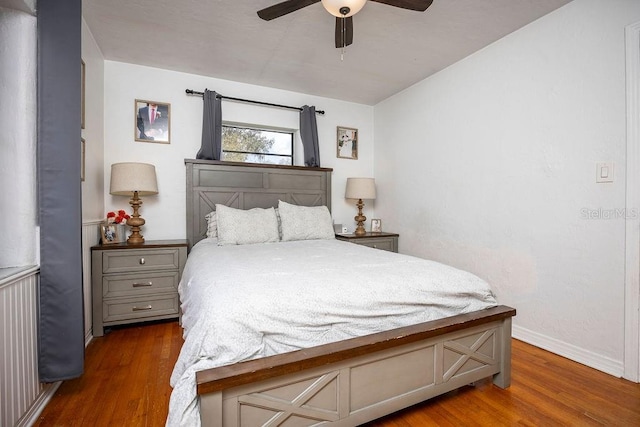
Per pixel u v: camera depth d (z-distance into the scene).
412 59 2.82
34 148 1.51
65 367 1.52
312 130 3.64
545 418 1.43
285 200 3.50
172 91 3.09
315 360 1.16
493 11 2.09
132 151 2.95
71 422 1.39
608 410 1.48
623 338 1.76
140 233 2.94
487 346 1.63
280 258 2.01
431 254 3.19
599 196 1.87
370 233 3.71
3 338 1.20
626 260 1.75
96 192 2.58
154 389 1.65
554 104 2.10
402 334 1.35
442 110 3.04
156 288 2.58
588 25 1.91
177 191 3.13
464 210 2.80
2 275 1.23
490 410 1.50
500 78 2.46
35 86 1.52
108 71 2.86
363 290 1.39
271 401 1.13
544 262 2.16
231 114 3.36
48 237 1.49
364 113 4.11
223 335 1.09
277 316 1.19
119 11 2.12
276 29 2.33
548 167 2.14
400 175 3.65
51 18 1.51
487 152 2.58
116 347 2.18
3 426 1.19
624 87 1.75
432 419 1.44
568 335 2.02
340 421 1.26
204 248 2.51
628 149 1.74
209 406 1.01
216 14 2.15
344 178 4.00
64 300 1.52
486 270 2.59
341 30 1.90
